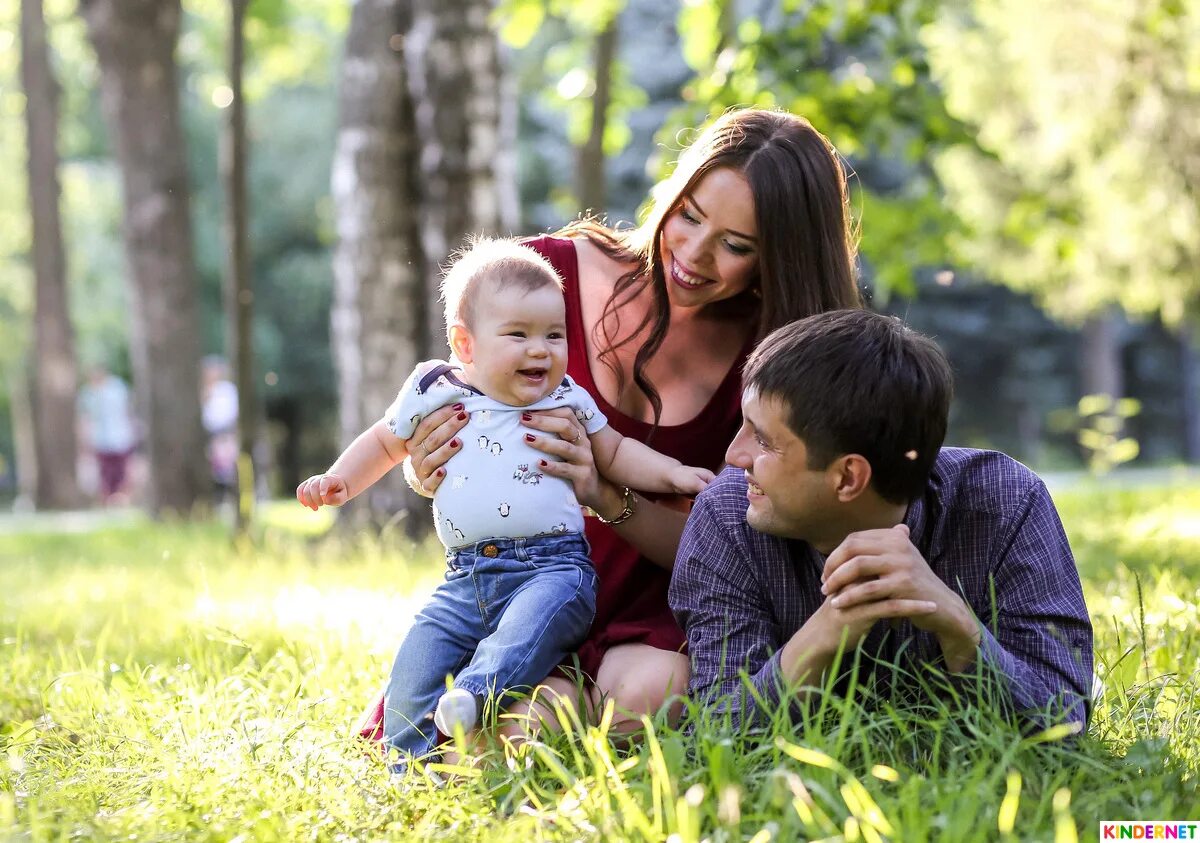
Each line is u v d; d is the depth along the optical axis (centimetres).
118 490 2472
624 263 396
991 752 281
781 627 332
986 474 324
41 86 2008
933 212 1163
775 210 356
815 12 935
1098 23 1122
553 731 319
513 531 348
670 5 2794
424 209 984
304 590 577
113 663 419
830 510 306
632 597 375
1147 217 1191
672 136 927
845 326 304
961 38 1380
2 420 3962
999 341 3244
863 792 241
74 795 306
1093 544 741
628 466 365
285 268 3309
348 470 362
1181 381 3438
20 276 3109
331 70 3319
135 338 1636
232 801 293
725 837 245
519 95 2945
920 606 288
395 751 323
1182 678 358
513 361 350
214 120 3262
